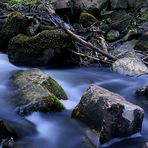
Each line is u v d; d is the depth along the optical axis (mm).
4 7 5293
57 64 4312
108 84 3898
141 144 2576
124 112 2531
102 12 5492
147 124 2912
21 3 5582
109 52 4633
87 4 5406
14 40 4207
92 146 2506
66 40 4176
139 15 5562
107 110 2496
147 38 4695
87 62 4367
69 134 2688
